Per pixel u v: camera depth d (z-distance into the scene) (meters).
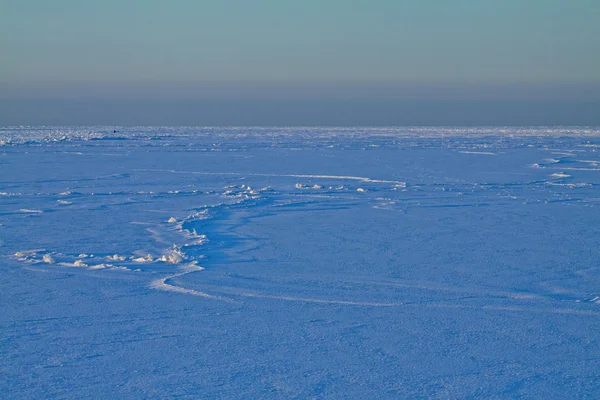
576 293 7.18
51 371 4.64
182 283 7.43
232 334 5.52
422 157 35.41
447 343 5.33
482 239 10.84
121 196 17.38
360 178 23.56
